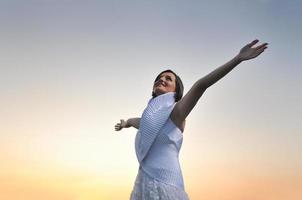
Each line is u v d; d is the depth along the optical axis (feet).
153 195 7.79
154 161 8.05
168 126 8.27
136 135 8.61
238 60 7.79
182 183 8.05
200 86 8.01
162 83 8.98
